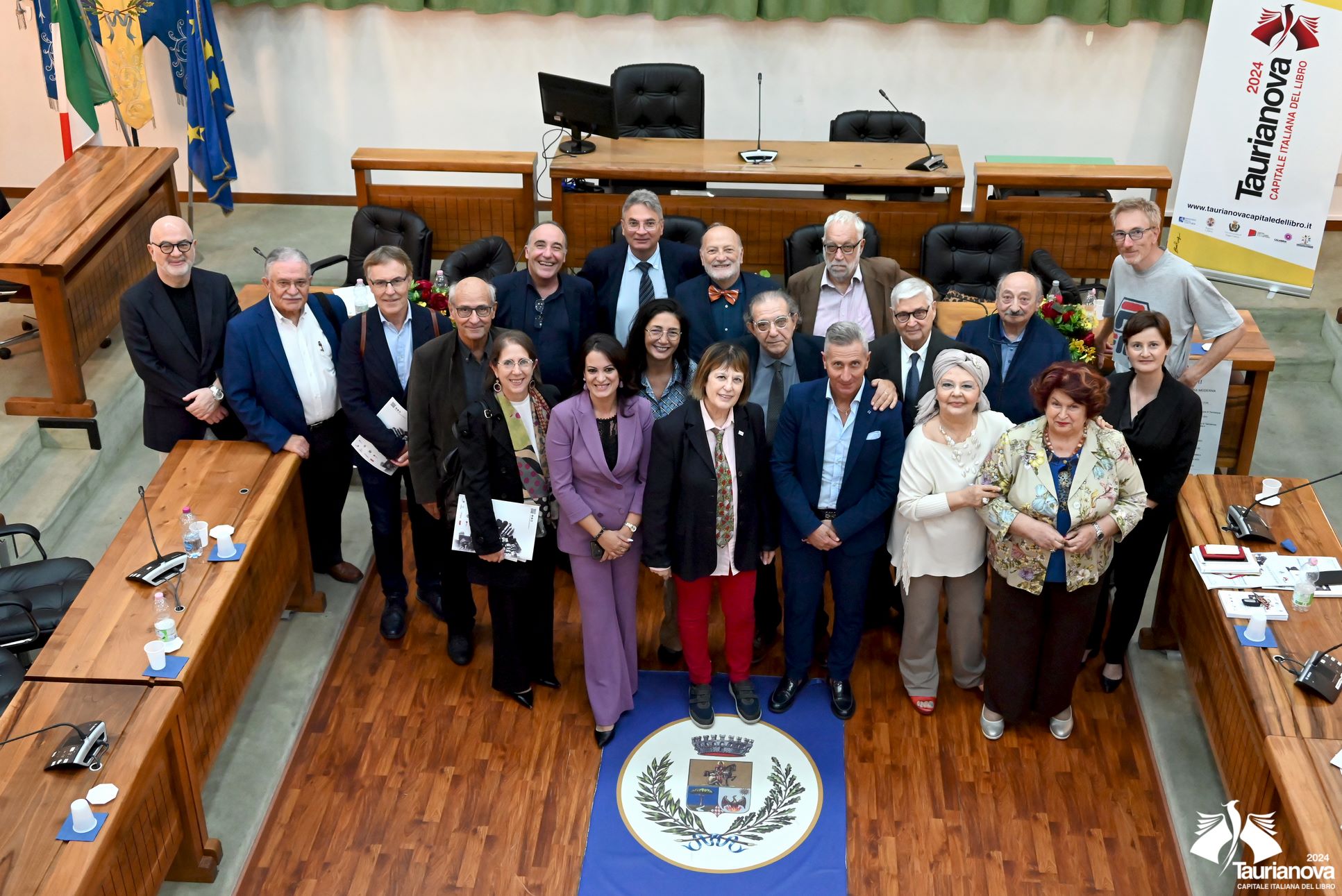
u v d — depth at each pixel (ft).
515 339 13.20
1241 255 23.57
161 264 15.35
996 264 20.84
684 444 13.30
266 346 15.15
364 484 15.85
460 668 16.12
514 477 13.85
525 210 22.94
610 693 14.55
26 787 10.97
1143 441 13.85
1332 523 18.63
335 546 17.13
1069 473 13.09
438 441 14.55
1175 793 14.01
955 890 13.08
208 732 13.47
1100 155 27.14
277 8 26.21
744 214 22.40
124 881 11.34
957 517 13.82
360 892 13.08
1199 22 25.79
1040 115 26.91
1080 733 15.02
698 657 14.80
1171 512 14.30
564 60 26.99
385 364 15.01
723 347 13.00
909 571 14.17
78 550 18.07
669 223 19.86
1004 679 14.35
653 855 13.44
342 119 27.53
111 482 19.67
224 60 26.99
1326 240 25.99
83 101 23.62
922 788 14.26
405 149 23.26
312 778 14.46
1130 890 13.08
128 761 11.23
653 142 23.47
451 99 27.35
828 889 13.06
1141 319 13.51
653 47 26.81
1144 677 15.67
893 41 26.43
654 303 13.61
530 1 26.05
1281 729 11.71
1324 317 22.99
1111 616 15.65
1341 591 13.41
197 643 12.59
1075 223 22.29
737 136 27.58
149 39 24.17
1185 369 15.74
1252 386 18.16
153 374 15.65
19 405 19.47
